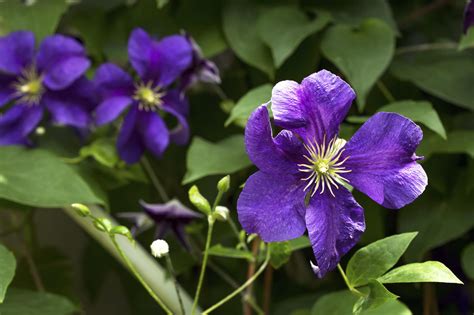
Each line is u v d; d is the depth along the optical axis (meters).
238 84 0.90
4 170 0.78
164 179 0.90
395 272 0.63
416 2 0.97
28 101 0.84
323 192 0.63
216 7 0.88
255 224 0.62
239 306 0.92
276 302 0.93
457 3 0.97
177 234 0.79
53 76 0.83
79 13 0.91
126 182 0.86
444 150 0.81
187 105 0.84
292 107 0.61
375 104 0.87
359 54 0.81
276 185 0.62
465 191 0.83
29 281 0.93
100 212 0.83
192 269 0.93
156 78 0.83
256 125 0.60
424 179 0.62
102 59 0.90
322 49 0.83
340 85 0.62
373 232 0.82
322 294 0.91
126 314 1.06
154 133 0.82
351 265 0.65
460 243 0.92
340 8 0.88
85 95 0.84
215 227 0.87
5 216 0.93
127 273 0.96
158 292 0.81
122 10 0.90
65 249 1.02
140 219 0.80
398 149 0.62
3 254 0.70
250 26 0.86
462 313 0.94
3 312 0.77
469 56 0.87
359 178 0.63
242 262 0.91
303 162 0.63
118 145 0.82
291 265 0.95
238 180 0.86
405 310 0.70
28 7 0.87
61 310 0.79
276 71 0.86
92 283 0.99
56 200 0.77
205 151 0.80
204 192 0.86
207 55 0.87
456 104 0.86
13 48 0.84
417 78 0.86
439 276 0.62
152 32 0.89
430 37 0.96
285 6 0.86
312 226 0.62
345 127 0.79
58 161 0.79
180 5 0.89
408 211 0.84
